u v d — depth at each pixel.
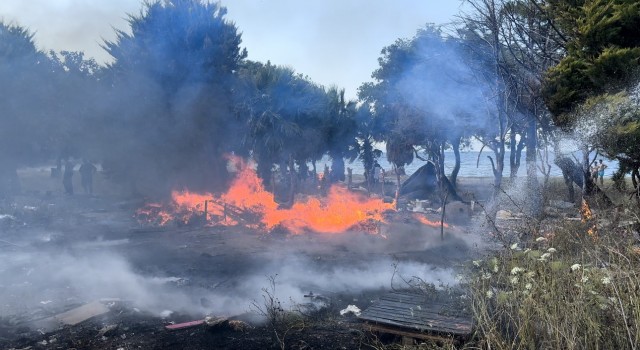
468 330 4.75
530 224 6.90
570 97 7.77
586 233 5.89
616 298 3.76
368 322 5.30
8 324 6.10
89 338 5.70
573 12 7.89
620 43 7.34
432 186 22.58
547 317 3.74
